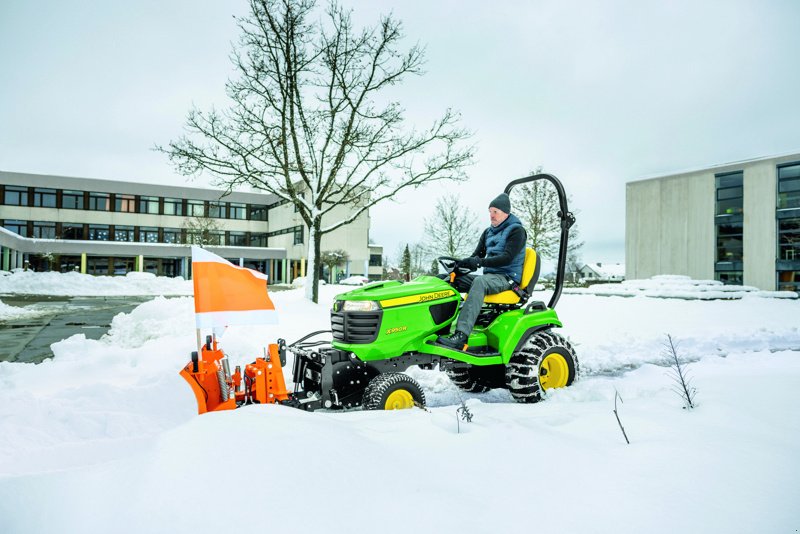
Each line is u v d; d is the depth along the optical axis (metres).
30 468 2.61
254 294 3.50
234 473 1.77
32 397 3.80
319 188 13.54
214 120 12.54
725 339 8.15
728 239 32.78
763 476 2.01
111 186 47.75
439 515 1.66
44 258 43.00
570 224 4.80
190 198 51.44
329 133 13.27
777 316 12.00
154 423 3.65
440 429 2.67
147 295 24.72
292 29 12.68
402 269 57.88
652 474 2.04
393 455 2.19
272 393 3.32
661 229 36.31
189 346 6.07
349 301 3.85
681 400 3.41
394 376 3.58
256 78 12.71
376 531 1.55
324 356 3.65
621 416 2.96
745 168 31.81
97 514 1.58
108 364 5.52
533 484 1.96
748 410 3.02
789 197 30.08
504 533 1.58
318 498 1.70
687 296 19.73
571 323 10.52
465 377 4.91
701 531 1.61
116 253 44.91
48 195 45.62
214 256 3.43
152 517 1.54
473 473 2.06
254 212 55.03
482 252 4.87
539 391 4.16
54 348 6.51
